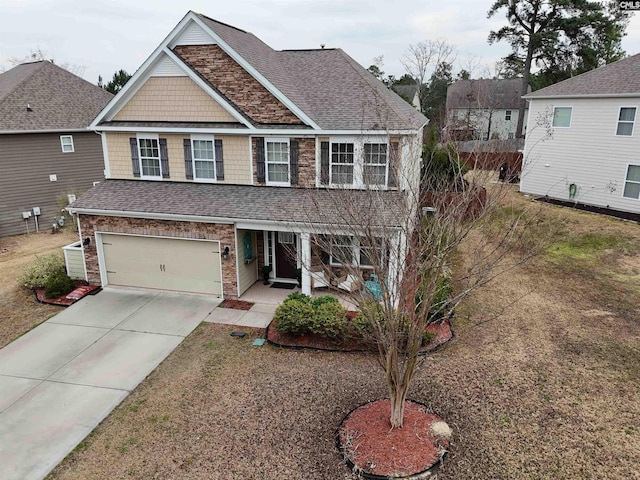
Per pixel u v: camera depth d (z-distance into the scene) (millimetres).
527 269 16969
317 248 14508
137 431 8953
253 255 16188
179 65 14875
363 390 10055
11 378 10883
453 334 12375
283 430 8836
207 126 15227
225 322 13547
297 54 18875
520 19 38438
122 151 16328
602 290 15125
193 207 14836
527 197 25312
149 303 14977
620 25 38406
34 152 24328
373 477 7547
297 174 15047
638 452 7973
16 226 24375
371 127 13891
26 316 14227
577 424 8742
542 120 24766
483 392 9820
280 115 14859
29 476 7910
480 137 14117
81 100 27500
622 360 10922
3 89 26406
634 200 22141
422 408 9297
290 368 11023
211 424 9086
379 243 9242
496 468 7719
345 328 11805
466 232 8039
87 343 12469
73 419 9367
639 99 21156
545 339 12023
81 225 15836
